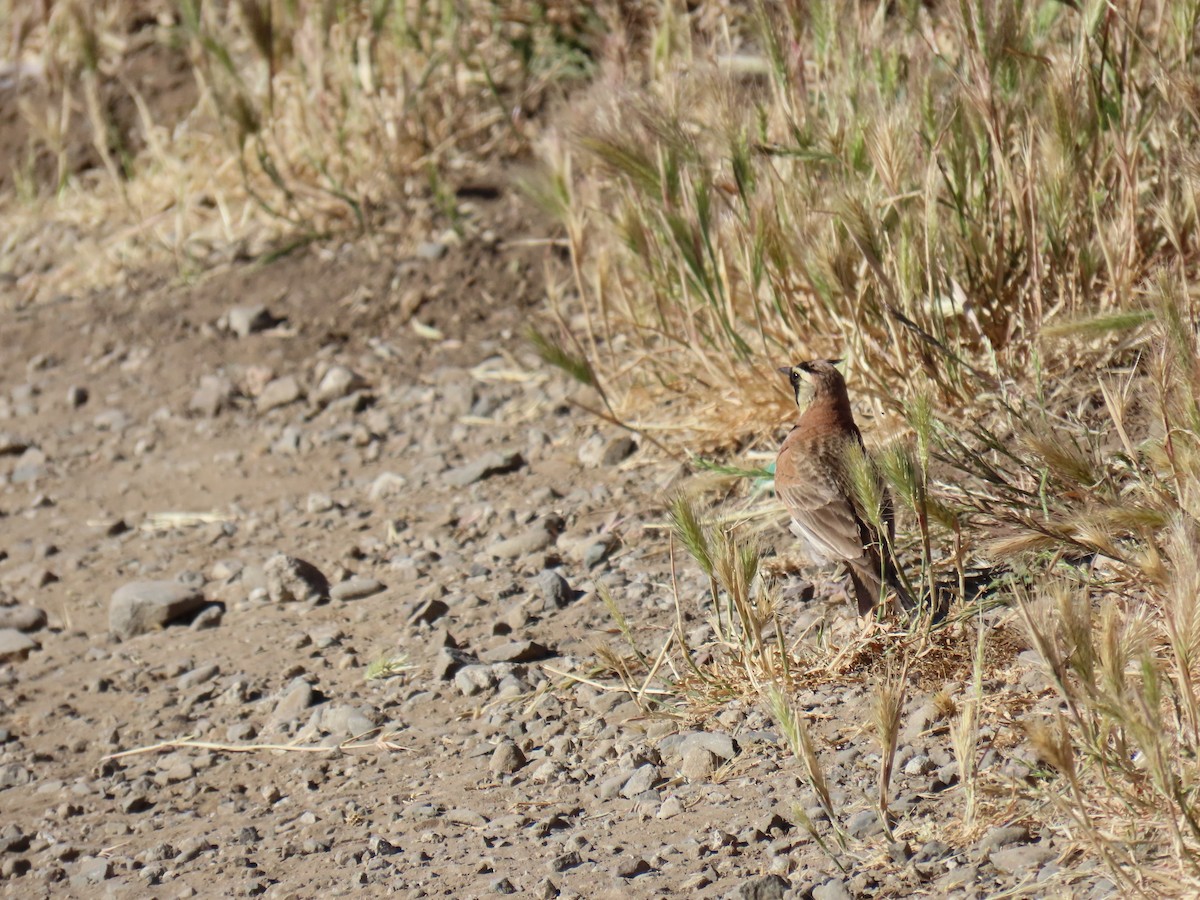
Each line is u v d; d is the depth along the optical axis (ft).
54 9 77.00
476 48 63.36
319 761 29.86
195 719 32.91
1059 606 19.94
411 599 36.88
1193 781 20.58
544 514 39.88
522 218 58.44
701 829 23.68
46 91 74.23
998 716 24.70
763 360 39.55
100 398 53.98
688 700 28.48
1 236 66.80
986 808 22.13
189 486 47.21
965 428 34.12
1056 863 20.33
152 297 59.62
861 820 22.67
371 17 63.00
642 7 60.18
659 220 40.50
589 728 28.55
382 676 32.99
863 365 36.58
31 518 46.57
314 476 46.44
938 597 27.81
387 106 61.52
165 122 70.59
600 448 42.37
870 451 31.60
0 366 57.11
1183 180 32.37
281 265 59.31
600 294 41.65
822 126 37.47
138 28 75.36
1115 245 34.76
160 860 26.66
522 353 51.52
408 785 27.94
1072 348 35.32
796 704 27.17
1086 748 21.54
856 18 38.37
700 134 39.78
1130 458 27.14
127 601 38.42
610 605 28.96
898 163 33.47
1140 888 19.08
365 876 24.16
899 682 24.70
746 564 26.66
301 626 36.78
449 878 23.59
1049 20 38.42
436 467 44.98
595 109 38.78
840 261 34.22
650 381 43.19
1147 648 19.92
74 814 29.27
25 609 39.78
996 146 34.42
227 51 65.87
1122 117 34.32
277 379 52.80
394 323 54.95
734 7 52.16
